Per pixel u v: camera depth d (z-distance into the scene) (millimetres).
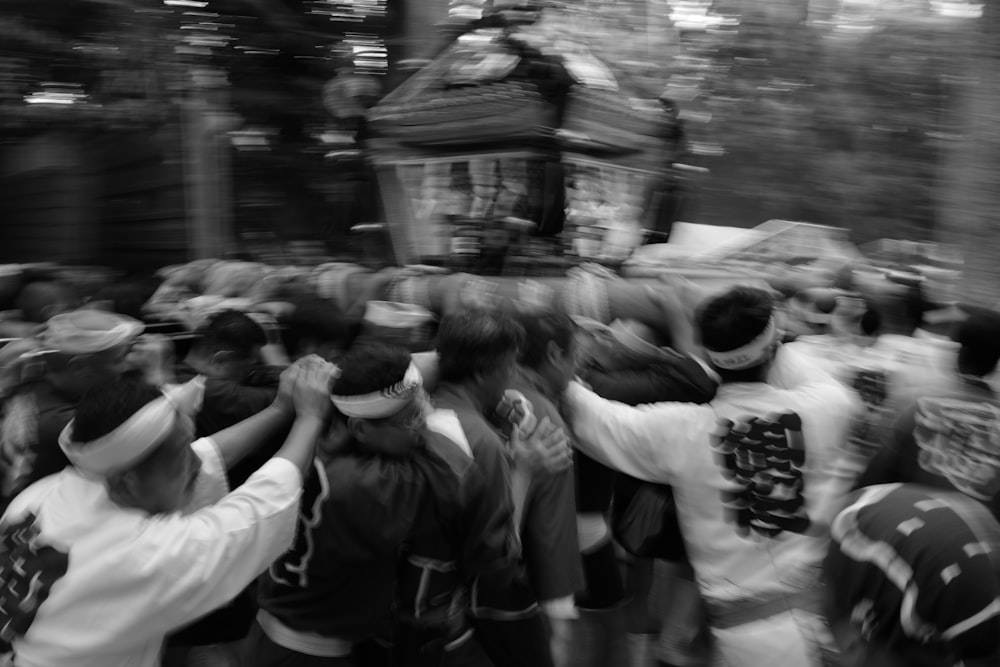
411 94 5516
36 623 2051
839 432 3062
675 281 4281
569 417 3238
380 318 3932
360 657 3025
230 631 3252
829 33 13305
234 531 2195
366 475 2578
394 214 5480
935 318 5809
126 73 8383
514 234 4980
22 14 7844
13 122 8305
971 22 9500
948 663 2117
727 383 3074
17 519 2189
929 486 2424
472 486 2672
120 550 2074
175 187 8961
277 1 9336
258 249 8961
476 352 2908
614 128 5375
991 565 2148
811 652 2900
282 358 3811
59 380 3105
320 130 9609
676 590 3799
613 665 4020
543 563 3002
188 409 3172
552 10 5523
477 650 3086
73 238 9125
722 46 12484
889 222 14234
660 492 3252
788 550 2951
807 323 5359
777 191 13336
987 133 9352
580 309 4375
